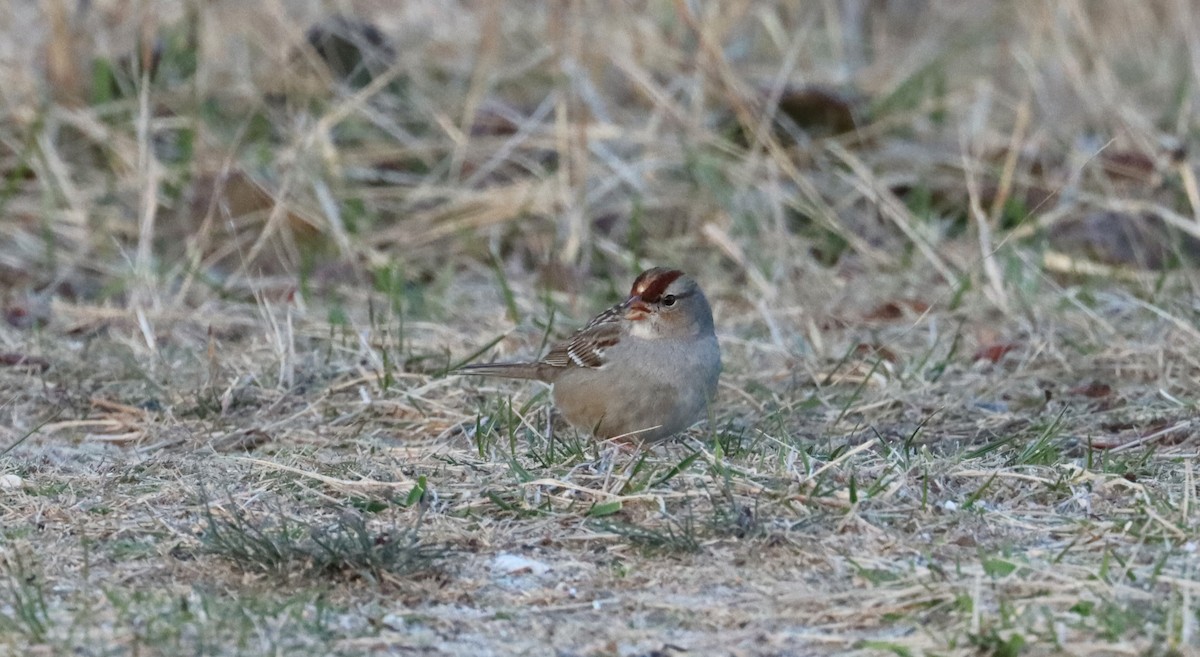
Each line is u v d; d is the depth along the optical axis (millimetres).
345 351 11781
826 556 7598
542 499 8422
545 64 16891
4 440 10062
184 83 16469
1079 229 14422
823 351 12062
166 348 12094
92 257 14281
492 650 6684
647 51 16703
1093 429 10047
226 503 8453
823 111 15922
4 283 13758
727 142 15156
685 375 9531
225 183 14523
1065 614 6812
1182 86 16406
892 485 8383
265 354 11727
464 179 15539
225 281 13812
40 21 16625
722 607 7102
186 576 7453
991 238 14203
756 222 14648
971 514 8109
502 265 14320
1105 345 11750
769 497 8305
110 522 8164
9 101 15719
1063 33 17812
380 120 15719
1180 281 13508
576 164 15219
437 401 10609
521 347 12227
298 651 6574
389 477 8852
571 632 6879
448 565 7609
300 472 8727
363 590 7332
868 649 6621
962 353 11984
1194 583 7020
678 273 9523
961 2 20391
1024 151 15625
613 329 9594
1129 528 7832
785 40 17781
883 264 14102
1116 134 15797
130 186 15070
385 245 14664
